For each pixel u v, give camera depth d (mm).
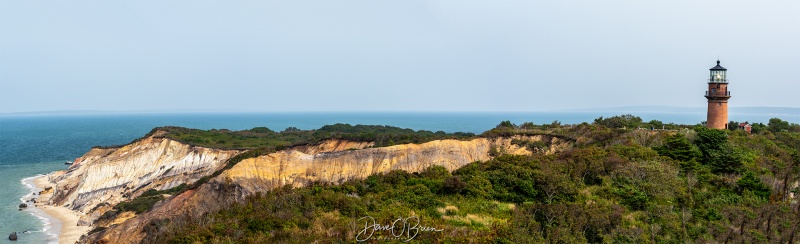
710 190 40625
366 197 40969
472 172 45781
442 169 50656
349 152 62562
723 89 62500
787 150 52781
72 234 62219
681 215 36531
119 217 64875
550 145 63312
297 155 61312
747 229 34969
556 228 33594
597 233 33812
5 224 66875
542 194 39938
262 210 38656
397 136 83688
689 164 44406
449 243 31250
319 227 34969
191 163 88938
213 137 103812
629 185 40406
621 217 35594
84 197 80812
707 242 33188
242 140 103750
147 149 93625
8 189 92062
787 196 40906
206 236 35469
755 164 45219
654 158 45938
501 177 42812
